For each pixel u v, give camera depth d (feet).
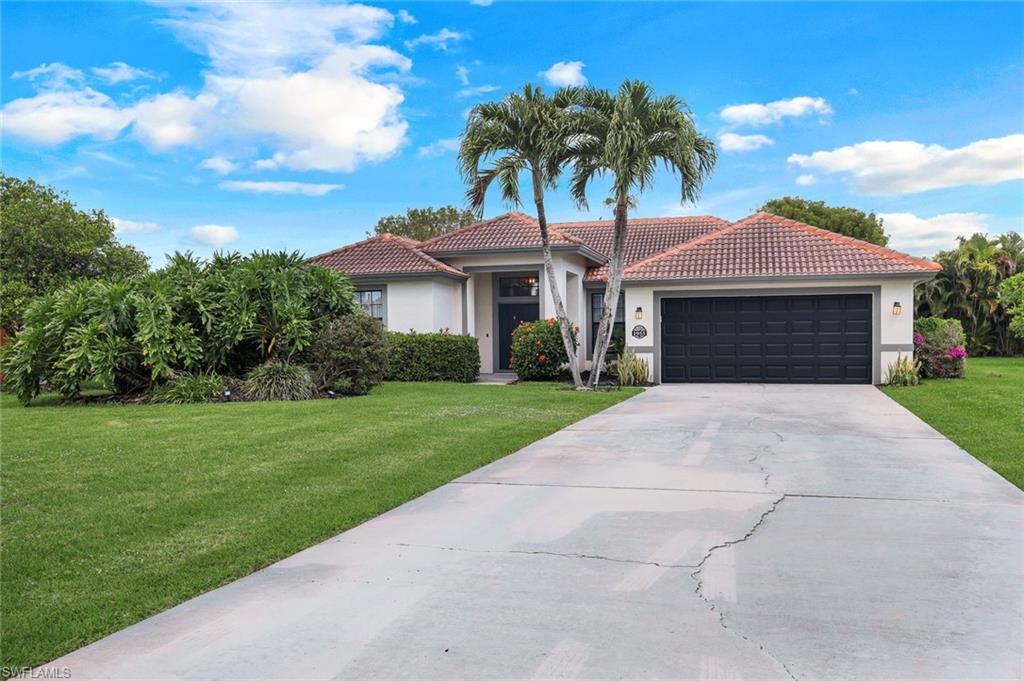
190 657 11.49
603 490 22.30
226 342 52.47
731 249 64.39
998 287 101.19
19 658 11.49
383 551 16.67
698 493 21.76
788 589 13.96
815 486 22.44
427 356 65.26
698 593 13.80
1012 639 11.75
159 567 15.71
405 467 25.61
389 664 11.17
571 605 13.32
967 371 70.49
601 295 80.53
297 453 28.09
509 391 53.93
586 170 55.47
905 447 28.94
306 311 53.52
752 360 60.29
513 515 19.61
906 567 15.11
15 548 16.85
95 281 54.90
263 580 14.94
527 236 72.49
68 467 25.54
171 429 34.22
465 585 14.43
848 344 58.44
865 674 10.64
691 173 50.65
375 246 76.59
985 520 18.53
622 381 59.93
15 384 49.52
